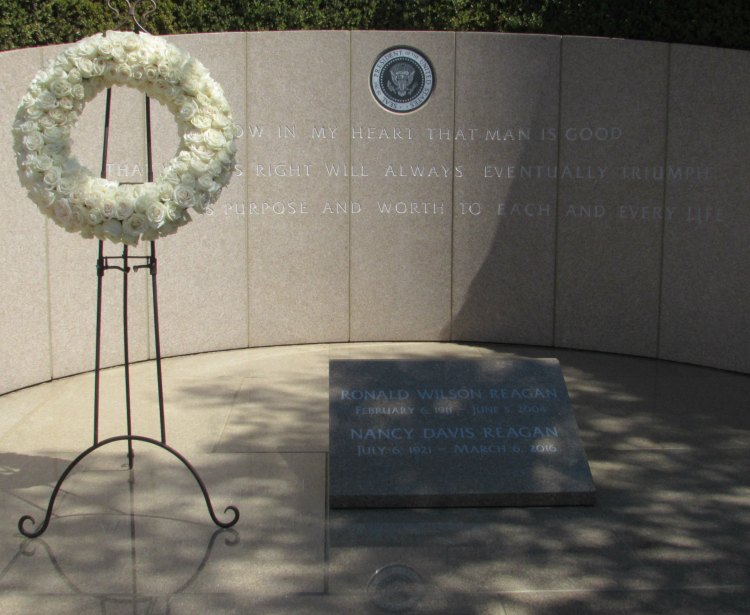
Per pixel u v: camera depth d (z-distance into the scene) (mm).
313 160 8547
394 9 8945
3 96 6867
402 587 4066
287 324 8695
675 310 8180
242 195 8445
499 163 8602
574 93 8391
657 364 8125
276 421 6406
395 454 5051
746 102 7629
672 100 8039
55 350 7512
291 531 4617
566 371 7797
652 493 5168
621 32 8547
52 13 8023
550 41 8391
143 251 8031
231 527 4656
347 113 8539
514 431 5176
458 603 3932
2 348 7004
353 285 8758
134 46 4707
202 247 8328
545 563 4312
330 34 8445
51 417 6516
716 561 4340
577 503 4961
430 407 5254
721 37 8188
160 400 5008
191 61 4852
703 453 5828
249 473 5406
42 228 7297
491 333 8805
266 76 8375
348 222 8672
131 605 3891
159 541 4496
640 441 6051
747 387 7379
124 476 5344
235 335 8570
